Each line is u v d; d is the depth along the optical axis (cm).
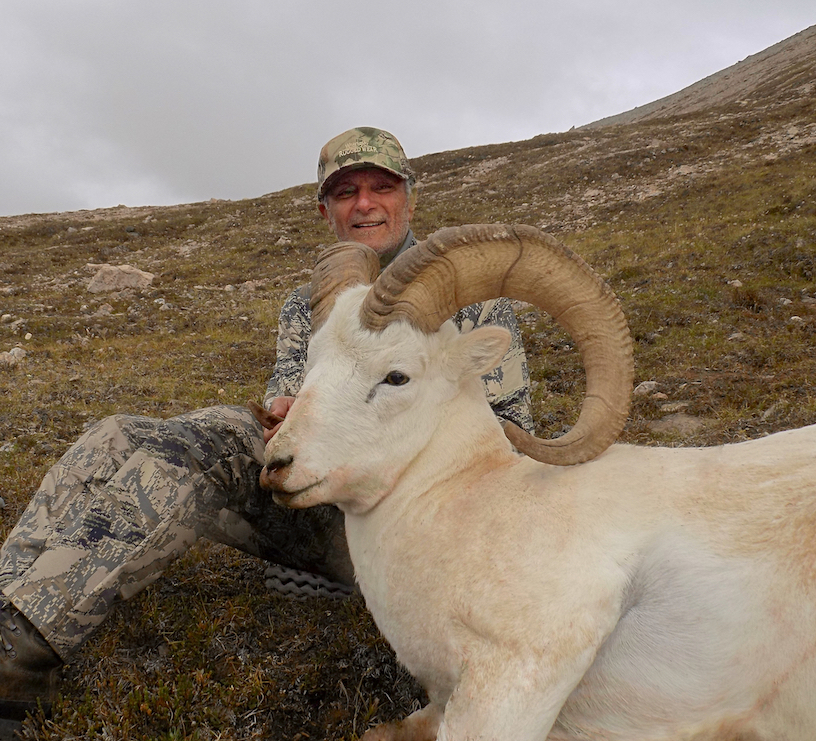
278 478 249
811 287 1091
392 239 416
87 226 3894
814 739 216
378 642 327
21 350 1182
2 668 259
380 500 266
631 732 240
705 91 8700
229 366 1114
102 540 276
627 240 1859
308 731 287
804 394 653
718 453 255
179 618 344
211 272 2512
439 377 269
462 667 229
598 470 253
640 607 231
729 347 851
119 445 294
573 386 806
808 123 3069
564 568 226
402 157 409
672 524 233
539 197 3045
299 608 364
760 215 1747
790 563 219
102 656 310
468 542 241
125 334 1450
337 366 261
